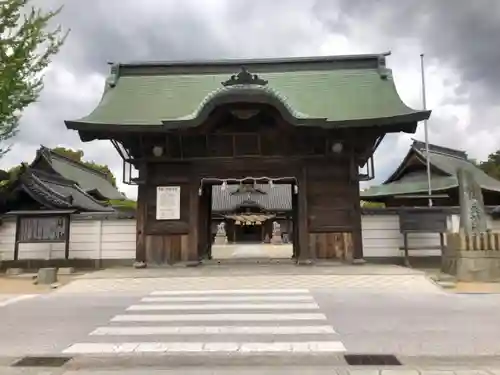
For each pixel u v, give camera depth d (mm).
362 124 16328
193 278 14492
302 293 11961
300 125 16234
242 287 13047
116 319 9109
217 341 7297
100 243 18828
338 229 17484
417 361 6223
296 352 6645
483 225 15664
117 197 39906
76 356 6602
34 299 11867
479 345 6996
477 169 34500
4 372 5914
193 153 17859
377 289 12516
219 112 16609
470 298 11266
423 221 17500
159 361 6293
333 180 17781
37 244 19016
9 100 17625
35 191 18781
